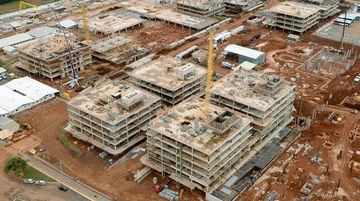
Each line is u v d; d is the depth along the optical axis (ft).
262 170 617.21
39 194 578.66
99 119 643.86
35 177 611.47
